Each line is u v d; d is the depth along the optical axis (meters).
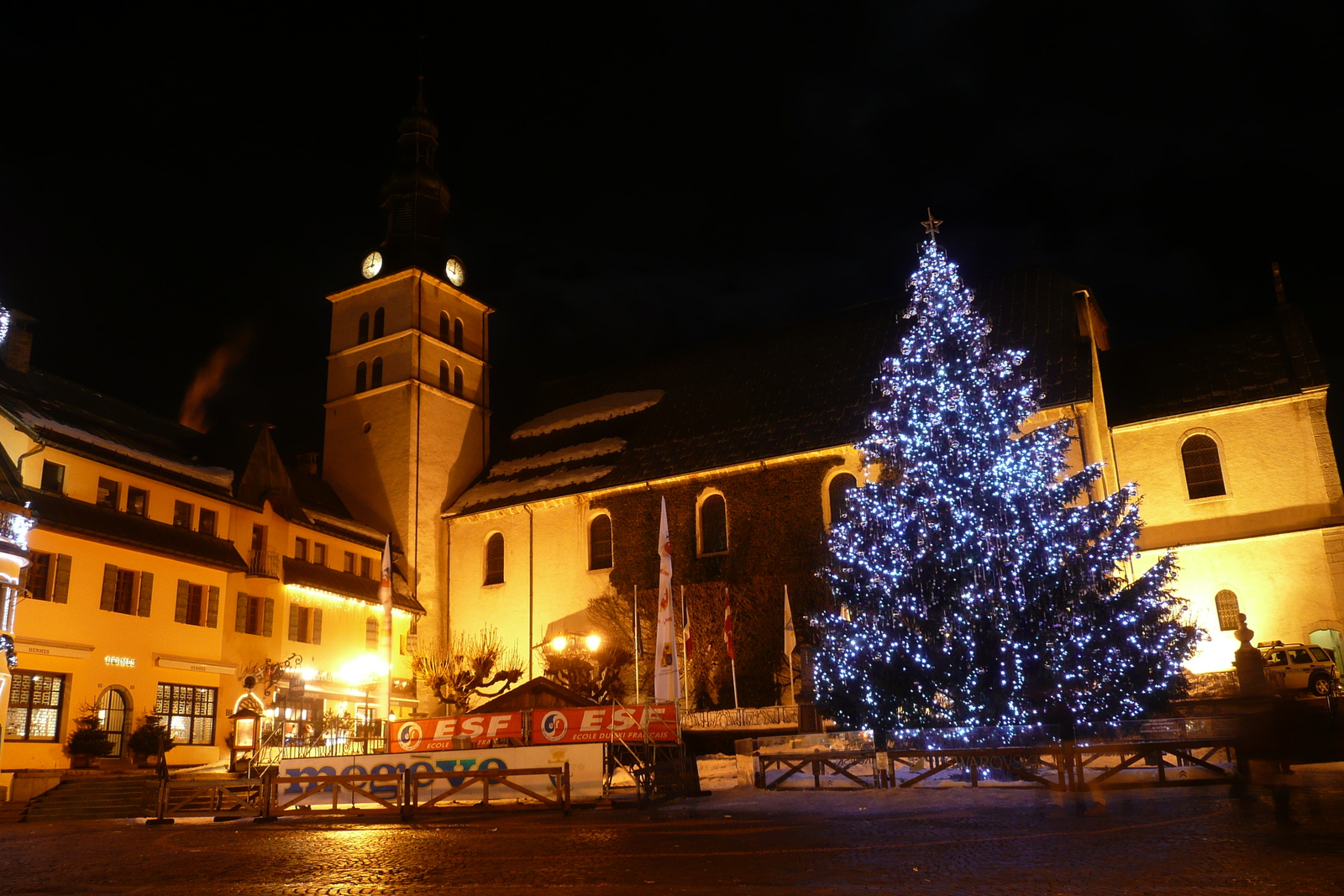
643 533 48.00
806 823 15.07
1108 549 27.52
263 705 36.09
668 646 32.09
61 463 34.66
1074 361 41.91
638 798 20.17
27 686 31.52
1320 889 8.21
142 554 36.31
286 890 10.43
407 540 52.84
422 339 56.44
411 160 60.50
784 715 37.09
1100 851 10.70
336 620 46.47
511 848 13.45
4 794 28.84
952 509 27.08
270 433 45.22
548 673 44.69
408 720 26.31
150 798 25.27
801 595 42.88
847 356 49.62
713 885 9.67
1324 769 18.69
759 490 45.53
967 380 28.69
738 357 53.69
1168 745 17.94
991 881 9.29
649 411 53.41
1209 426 39.62
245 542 41.94
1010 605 26.09
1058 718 25.31
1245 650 29.84
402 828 17.58
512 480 53.91
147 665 35.72
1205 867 9.45
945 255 30.52
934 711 26.28
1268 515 37.84
